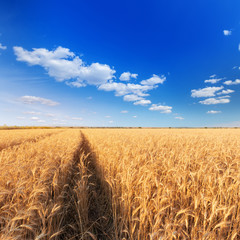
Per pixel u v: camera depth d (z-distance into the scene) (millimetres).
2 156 5312
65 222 3359
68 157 5348
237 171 3629
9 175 3523
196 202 2256
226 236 2453
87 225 3301
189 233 2543
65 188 4336
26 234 2541
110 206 3715
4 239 1954
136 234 2658
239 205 2561
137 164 4449
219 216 2570
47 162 4656
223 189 2848
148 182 2926
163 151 6344
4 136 15750
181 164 4184
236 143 9664
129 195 2869
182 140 11000
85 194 3625
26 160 4961
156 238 2248
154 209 2613
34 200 2775
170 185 3090
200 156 5438
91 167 7191
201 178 3375
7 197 2811
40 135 17781
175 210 2658
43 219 2283
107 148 7102
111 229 3146
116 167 4625
